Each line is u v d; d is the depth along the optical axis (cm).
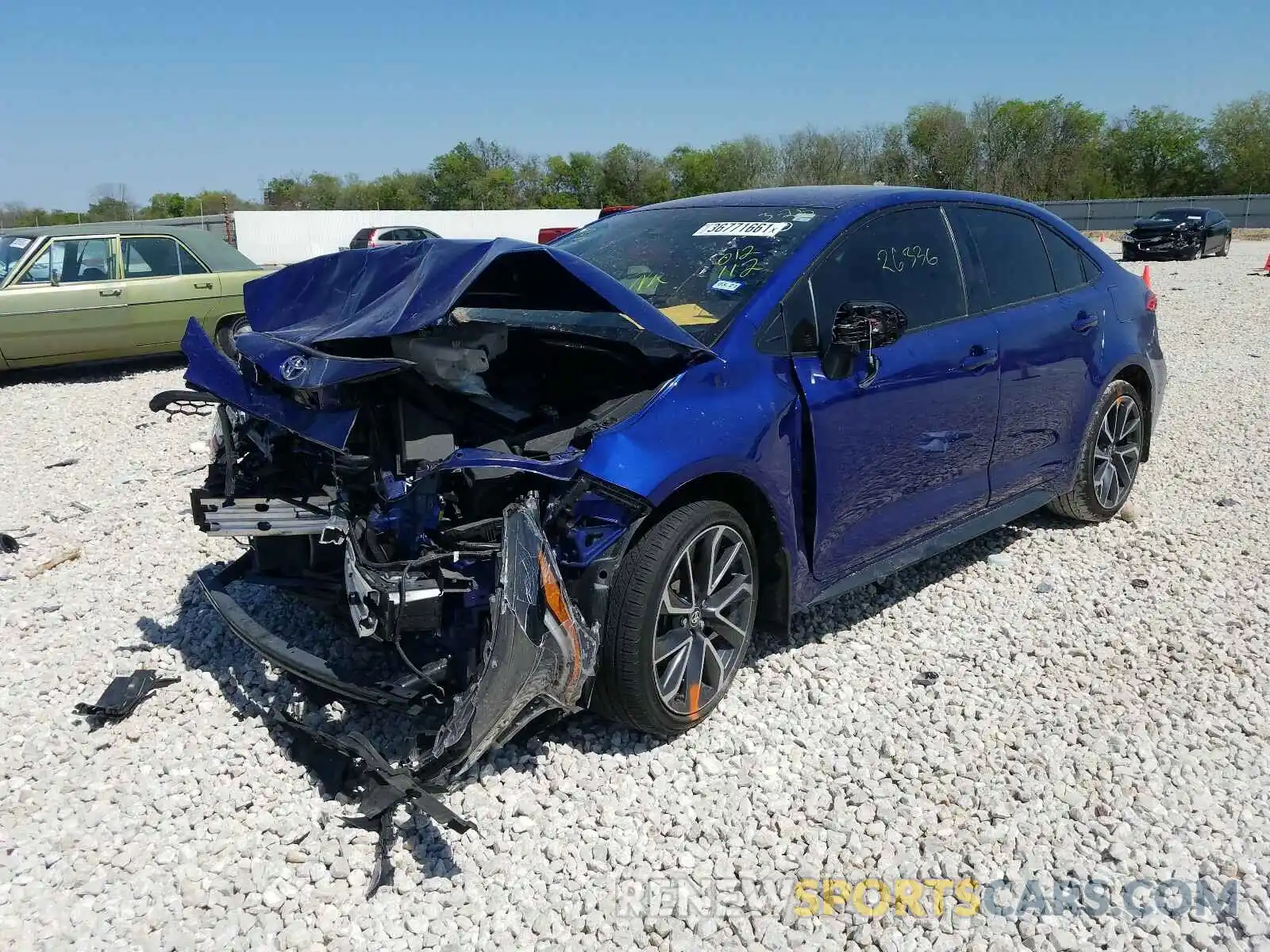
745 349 354
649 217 463
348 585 305
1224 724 362
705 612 345
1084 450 527
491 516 319
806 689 382
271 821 302
